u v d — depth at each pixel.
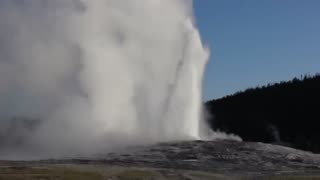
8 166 73.31
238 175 72.50
